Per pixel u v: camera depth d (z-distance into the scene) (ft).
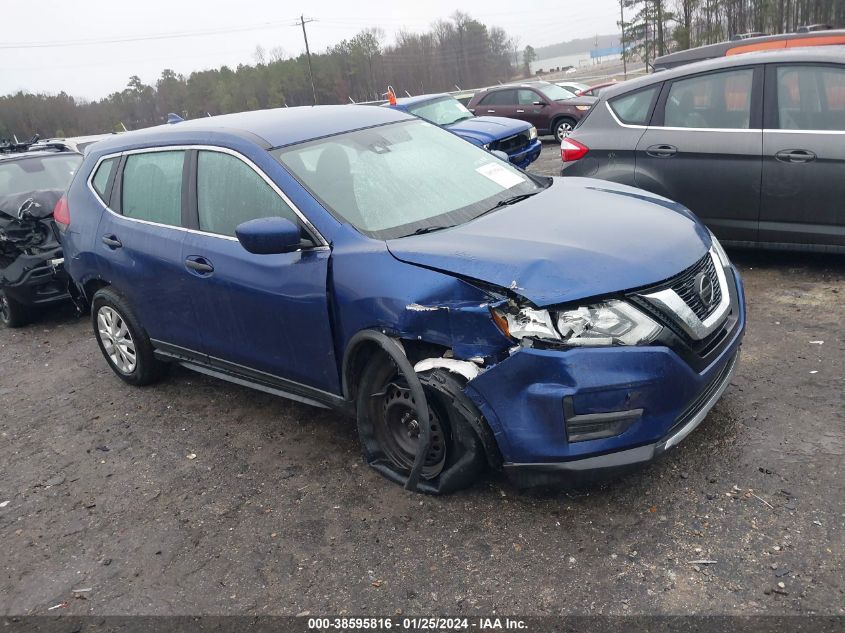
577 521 9.96
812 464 10.44
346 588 9.35
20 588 10.29
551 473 9.58
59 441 15.03
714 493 10.13
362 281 10.70
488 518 10.30
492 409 9.66
